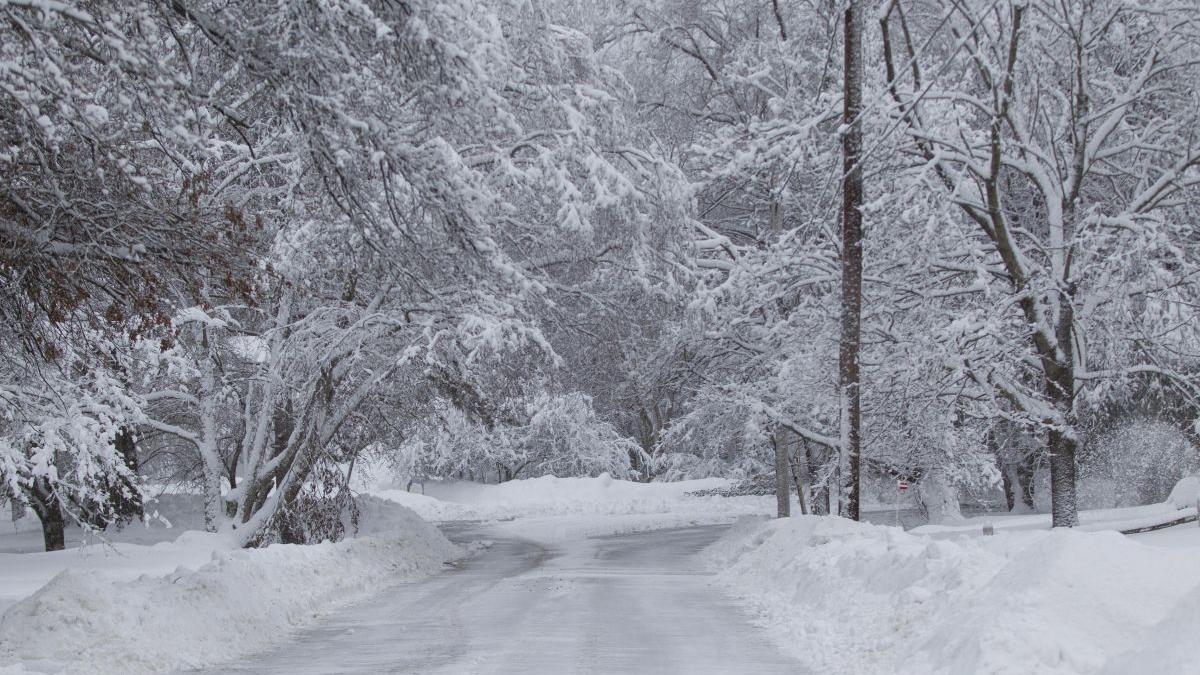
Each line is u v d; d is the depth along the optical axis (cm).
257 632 1224
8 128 979
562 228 2214
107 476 2005
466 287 2041
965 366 2017
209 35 1166
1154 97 2247
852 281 1909
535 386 2658
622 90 2533
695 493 5322
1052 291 2020
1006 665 713
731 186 3136
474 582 1897
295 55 1105
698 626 1237
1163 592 774
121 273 1105
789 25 3141
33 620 1003
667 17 3334
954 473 2953
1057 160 2108
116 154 976
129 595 1108
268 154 2017
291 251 1903
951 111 2123
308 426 2469
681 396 3659
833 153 2419
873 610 1111
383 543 2156
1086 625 756
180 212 1126
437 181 1211
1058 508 2003
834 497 4338
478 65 1172
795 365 2489
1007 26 2084
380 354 2358
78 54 1006
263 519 2403
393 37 1136
